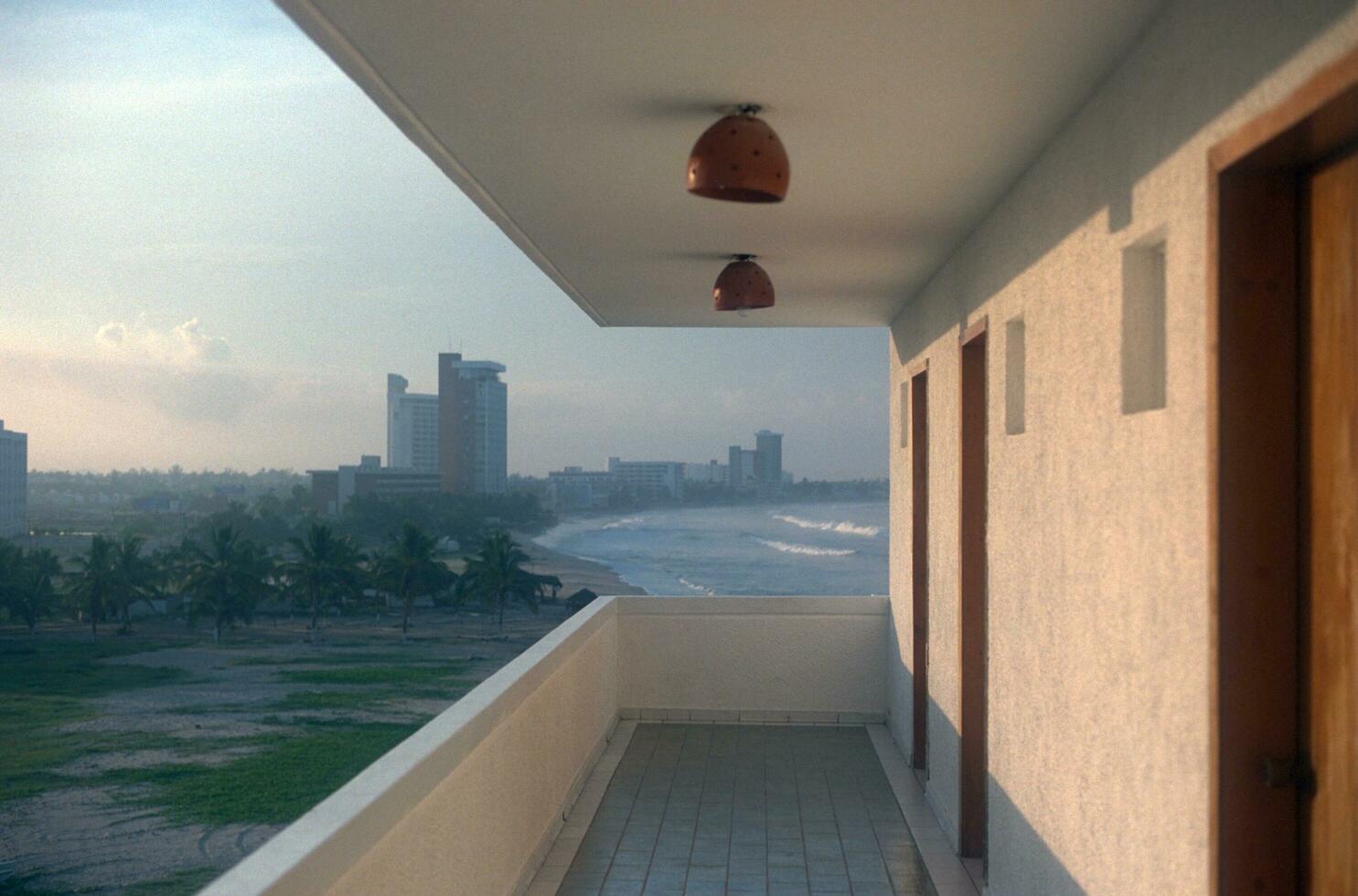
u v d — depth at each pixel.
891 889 4.77
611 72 3.00
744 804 6.05
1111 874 2.88
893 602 7.78
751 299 5.06
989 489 4.52
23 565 63.19
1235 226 2.10
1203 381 2.24
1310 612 2.03
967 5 2.52
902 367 7.31
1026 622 3.85
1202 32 2.26
